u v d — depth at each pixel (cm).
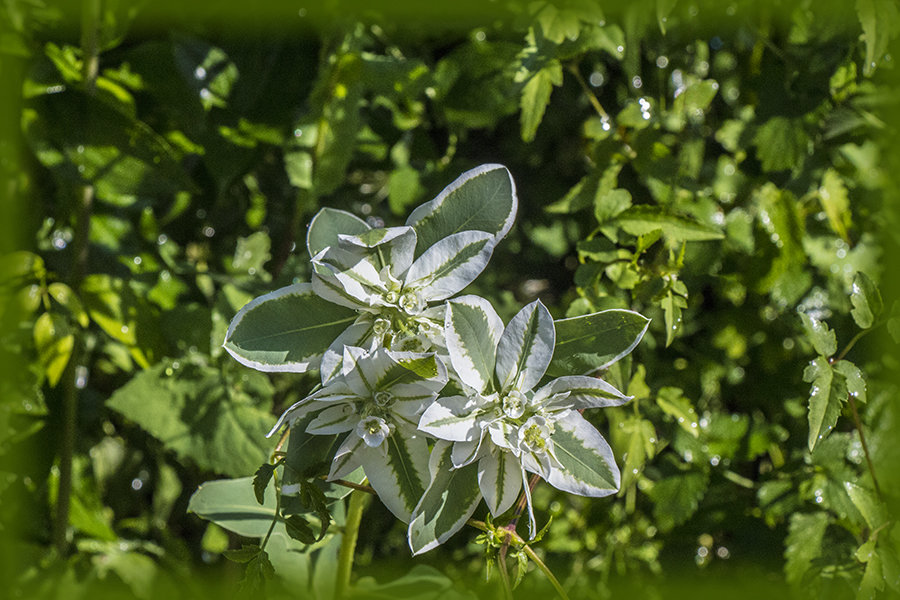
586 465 83
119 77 98
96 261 100
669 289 94
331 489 87
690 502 102
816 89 100
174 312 100
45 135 93
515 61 100
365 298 83
